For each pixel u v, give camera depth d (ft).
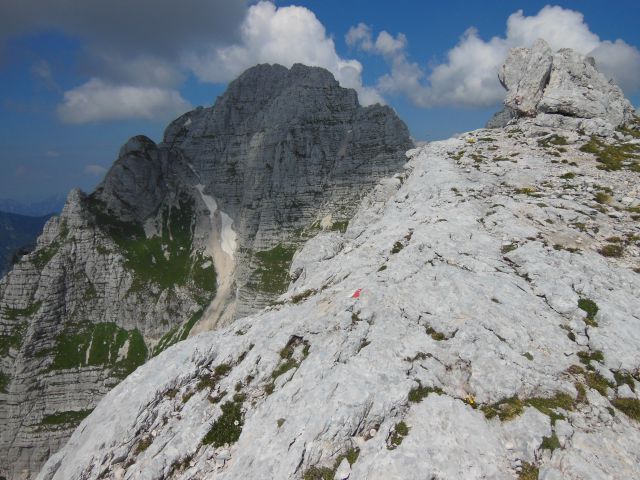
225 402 67.62
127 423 70.33
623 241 89.86
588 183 121.60
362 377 60.39
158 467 61.16
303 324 75.46
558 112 183.21
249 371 71.92
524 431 51.13
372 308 72.49
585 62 209.46
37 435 447.42
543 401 55.36
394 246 94.68
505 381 57.67
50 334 510.99
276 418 60.39
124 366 519.19
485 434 51.26
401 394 57.11
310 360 66.85
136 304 579.07
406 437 52.11
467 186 123.34
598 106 179.63
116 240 625.00
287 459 53.42
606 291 72.64
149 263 634.02
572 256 81.97
